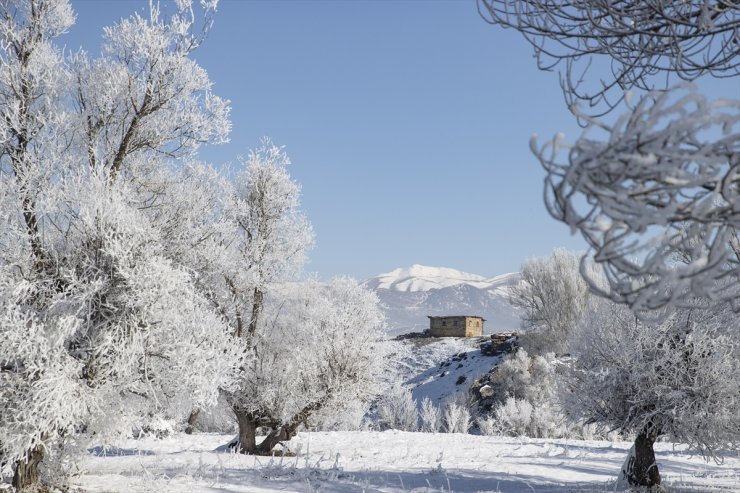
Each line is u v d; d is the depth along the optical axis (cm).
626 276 302
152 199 1584
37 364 1052
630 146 274
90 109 1437
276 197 2180
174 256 1562
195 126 1510
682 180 275
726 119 267
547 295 4734
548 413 3528
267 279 2141
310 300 2241
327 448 2286
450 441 2588
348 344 2119
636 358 1310
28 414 1031
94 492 1134
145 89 1434
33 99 1302
